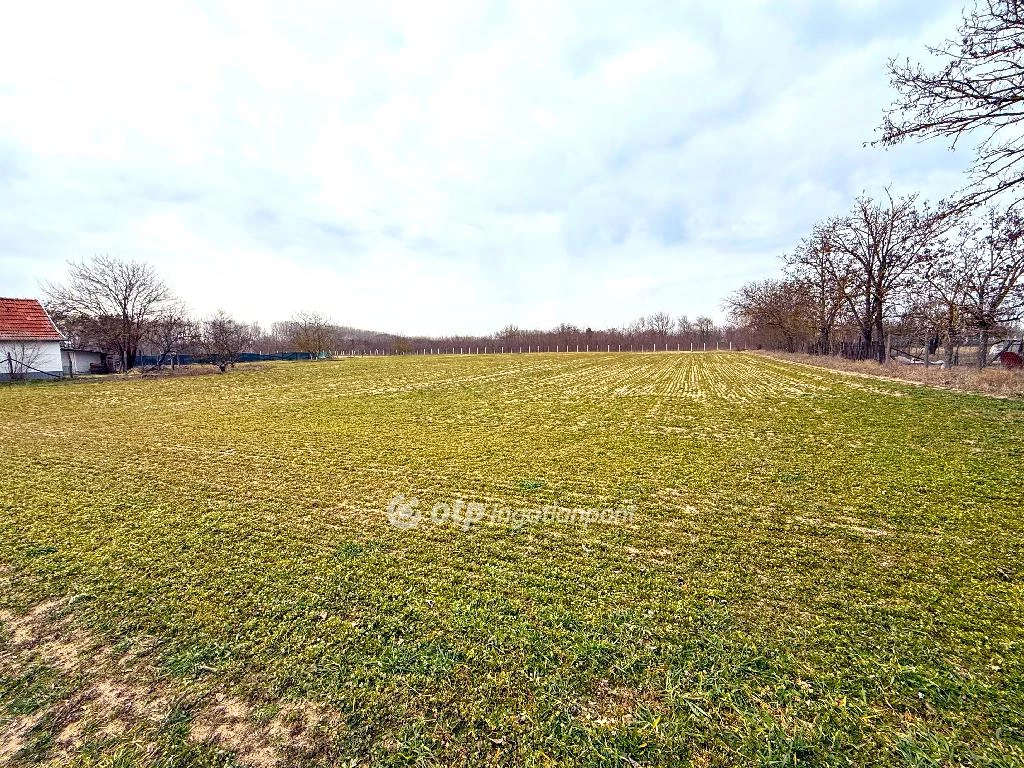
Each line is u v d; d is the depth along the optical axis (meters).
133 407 15.40
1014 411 11.15
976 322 15.50
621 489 6.77
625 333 93.88
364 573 4.36
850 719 2.57
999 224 10.53
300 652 3.22
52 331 25.25
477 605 3.78
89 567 4.51
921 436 9.24
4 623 3.64
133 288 33.09
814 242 33.38
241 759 2.40
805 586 4.00
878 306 29.00
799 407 13.67
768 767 2.30
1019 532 4.95
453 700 2.76
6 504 6.26
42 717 2.71
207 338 34.94
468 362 41.78
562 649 3.21
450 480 7.30
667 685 2.85
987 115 8.76
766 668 2.98
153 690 2.91
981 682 2.81
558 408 14.77
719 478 7.16
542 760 2.37
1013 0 8.08
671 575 4.25
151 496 6.59
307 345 51.62
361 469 7.96
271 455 8.95
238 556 4.73
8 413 14.12
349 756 2.41
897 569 4.26
